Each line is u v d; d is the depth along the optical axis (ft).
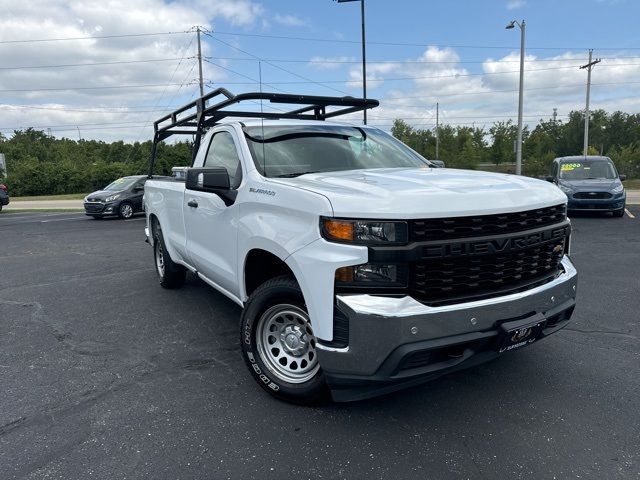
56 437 9.63
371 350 8.49
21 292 20.98
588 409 10.38
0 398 11.24
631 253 27.68
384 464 8.64
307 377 10.43
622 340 14.15
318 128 14.19
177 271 19.69
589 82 119.65
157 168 160.76
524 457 8.77
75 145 309.42
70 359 13.47
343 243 8.62
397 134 236.84
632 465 8.48
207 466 8.66
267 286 10.56
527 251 9.77
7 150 266.36
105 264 27.40
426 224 8.52
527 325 9.37
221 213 12.77
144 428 9.92
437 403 10.75
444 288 8.82
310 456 8.91
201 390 11.55
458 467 8.52
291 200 9.75
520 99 94.17
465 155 212.64
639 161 159.63
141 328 15.96
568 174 48.44
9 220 61.67
